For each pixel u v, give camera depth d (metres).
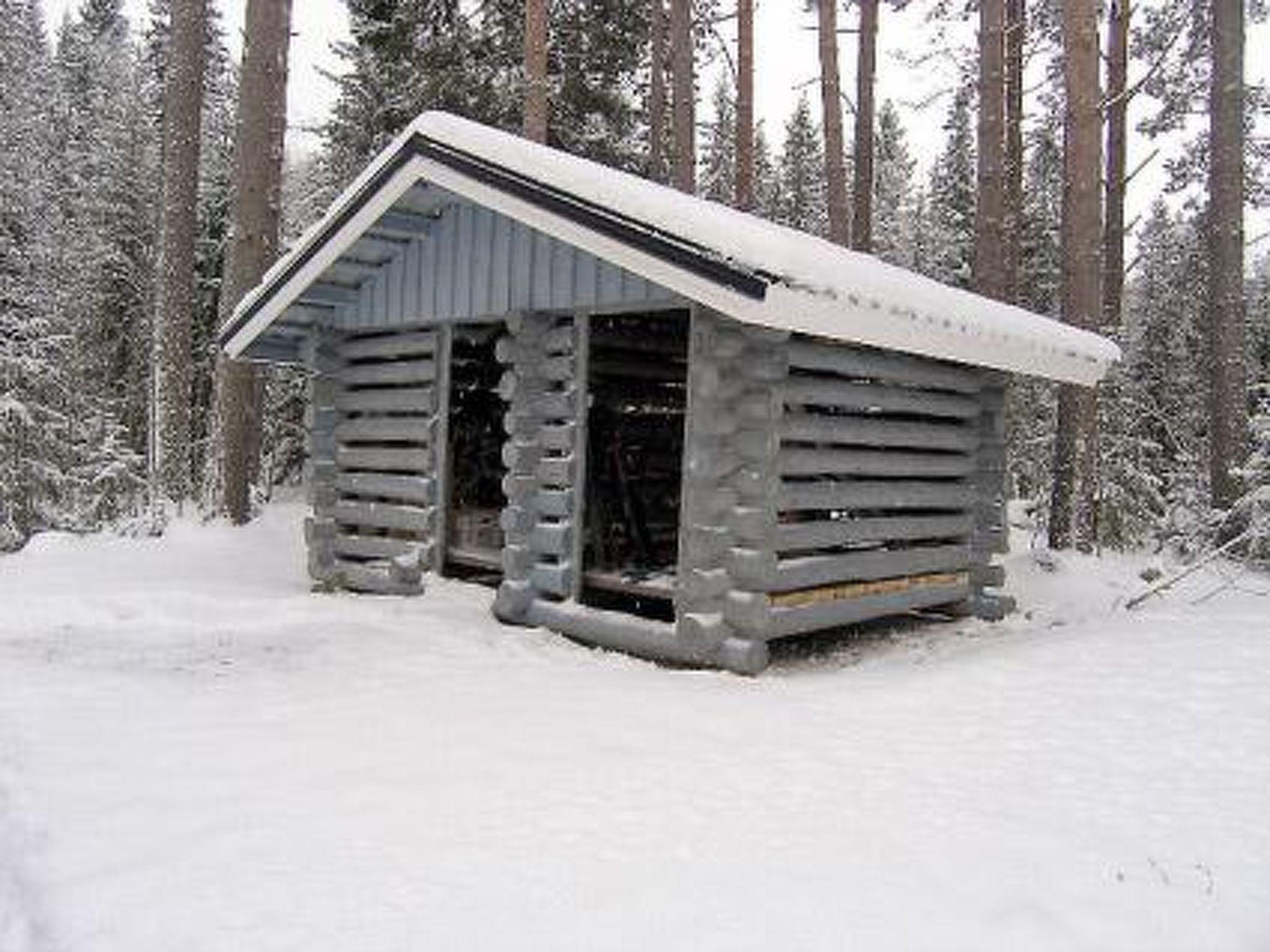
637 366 11.55
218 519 14.33
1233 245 13.59
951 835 4.45
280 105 15.22
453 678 7.02
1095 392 13.81
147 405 27.84
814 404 8.23
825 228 35.78
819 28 17.31
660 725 6.00
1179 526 15.71
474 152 8.29
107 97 38.53
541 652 8.02
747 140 18.12
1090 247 12.62
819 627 8.39
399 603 9.49
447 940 3.47
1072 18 12.63
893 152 43.44
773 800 4.83
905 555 9.40
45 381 17.31
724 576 7.76
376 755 5.35
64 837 4.25
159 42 32.12
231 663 7.32
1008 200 18.14
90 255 27.67
